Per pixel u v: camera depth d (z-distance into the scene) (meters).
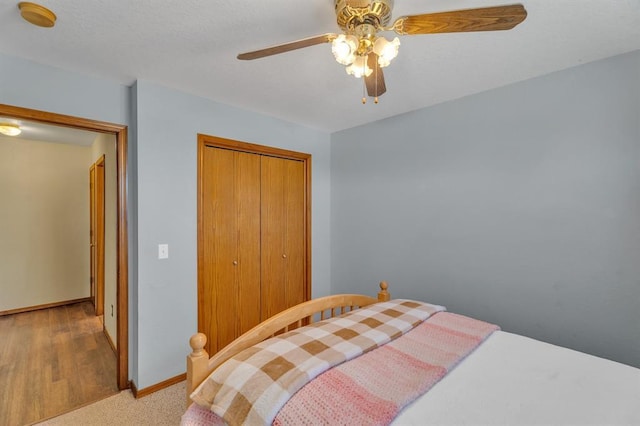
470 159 2.36
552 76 1.99
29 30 1.51
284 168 3.07
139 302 2.09
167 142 2.22
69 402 2.03
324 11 1.37
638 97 1.71
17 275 3.75
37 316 3.65
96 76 2.04
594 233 1.85
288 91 2.29
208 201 2.48
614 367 1.27
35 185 3.87
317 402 0.99
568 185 1.94
